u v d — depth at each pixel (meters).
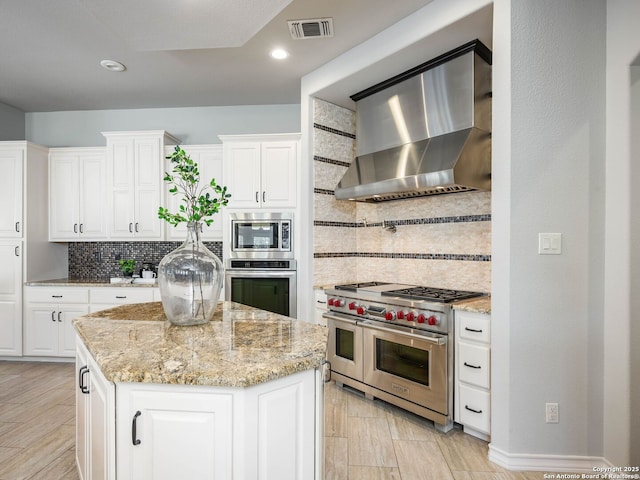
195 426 1.08
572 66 1.98
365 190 2.92
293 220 3.55
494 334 2.07
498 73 2.05
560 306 1.98
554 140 1.98
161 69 3.31
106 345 1.33
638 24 1.80
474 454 2.14
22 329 3.75
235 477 1.07
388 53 2.64
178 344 1.35
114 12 1.82
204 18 1.89
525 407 2.00
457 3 2.22
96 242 4.32
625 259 1.86
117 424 1.11
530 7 1.99
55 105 4.20
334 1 2.33
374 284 3.37
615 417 1.89
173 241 4.07
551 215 1.99
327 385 3.20
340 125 3.69
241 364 1.14
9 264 3.75
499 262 2.04
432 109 2.76
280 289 3.53
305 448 1.23
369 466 2.03
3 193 3.75
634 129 1.85
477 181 2.48
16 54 3.03
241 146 3.66
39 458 2.09
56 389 3.08
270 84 3.63
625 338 1.85
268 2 1.74
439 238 3.14
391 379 2.66
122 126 4.34
